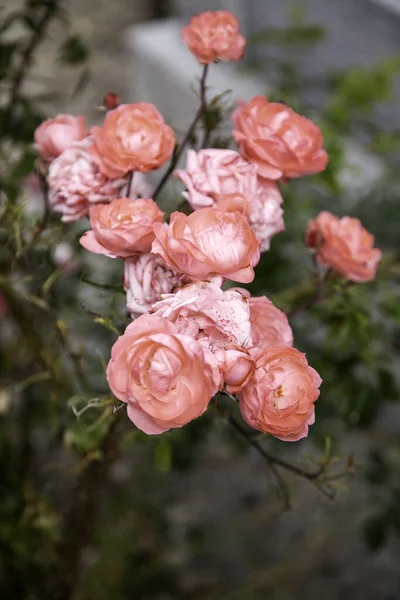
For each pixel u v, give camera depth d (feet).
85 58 3.36
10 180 3.00
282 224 2.35
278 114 2.34
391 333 3.46
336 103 3.72
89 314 2.35
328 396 3.35
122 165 2.28
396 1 4.68
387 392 3.33
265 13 5.57
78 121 2.42
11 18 3.26
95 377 3.52
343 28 5.08
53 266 2.95
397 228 3.57
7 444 3.54
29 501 3.29
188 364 1.96
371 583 4.90
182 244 2.04
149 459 4.50
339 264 2.50
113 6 8.46
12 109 3.25
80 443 2.60
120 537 4.40
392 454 4.24
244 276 2.09
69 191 2.32
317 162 2.34
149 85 6.73
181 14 6.64
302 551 4.99
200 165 2.29
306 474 2.47
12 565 3.64
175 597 4.68
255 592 4.79
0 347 3.67
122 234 2.15
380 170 4.77
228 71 5.97
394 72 3.73
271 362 2.08
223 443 4.72
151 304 2.16
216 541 4.89
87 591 4.19
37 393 3.73
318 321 3.37
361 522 5.02
